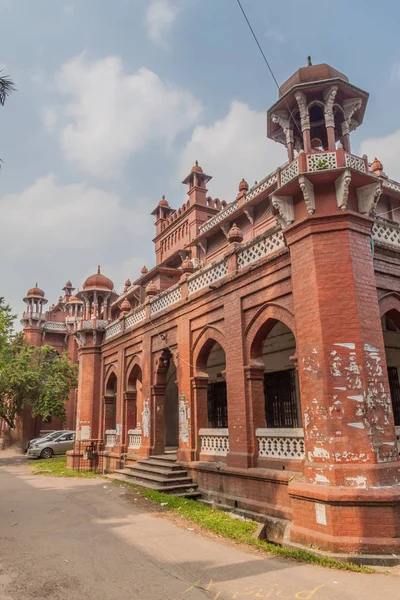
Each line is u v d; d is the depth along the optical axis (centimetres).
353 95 994
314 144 1141
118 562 676
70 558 695
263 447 1046
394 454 789
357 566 661
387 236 991
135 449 1708
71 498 1212
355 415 779
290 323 977
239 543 788
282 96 1012
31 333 3628
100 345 2166
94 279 2256
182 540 798
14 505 1127
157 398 1598
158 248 2766
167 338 1525
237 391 1120
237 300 1151
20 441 3288
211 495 1173
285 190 931
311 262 872
